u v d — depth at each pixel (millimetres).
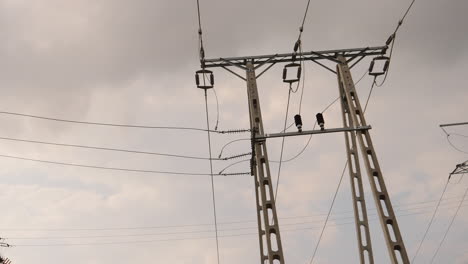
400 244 20109
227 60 25875
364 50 25250
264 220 21844
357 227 24594
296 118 22750
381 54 25109
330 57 25516
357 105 23797
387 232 20344
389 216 20703
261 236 25172
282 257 21078
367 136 22547
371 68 24750
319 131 22500
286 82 25641
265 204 22156
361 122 23156
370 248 24219
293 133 22547
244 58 25906
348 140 25766
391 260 19906
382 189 21281
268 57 25891
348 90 24391
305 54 25625
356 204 24891
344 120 25891
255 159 25703
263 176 22797
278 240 21438
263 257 24719
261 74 25547
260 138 22953
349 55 25469
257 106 24516
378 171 21641
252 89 25047
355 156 25641
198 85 26000
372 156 22031
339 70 25266
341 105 26094
